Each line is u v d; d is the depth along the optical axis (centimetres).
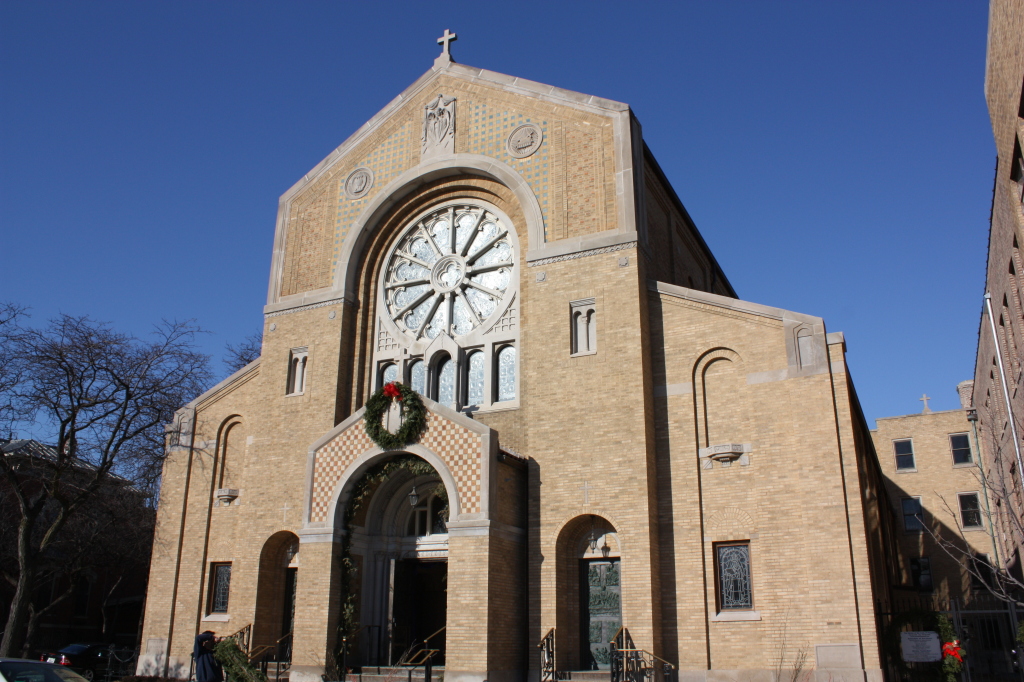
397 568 2330
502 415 2397
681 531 2119
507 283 2558
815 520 1992
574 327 2348
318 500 2242
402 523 2388
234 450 2736
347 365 2634
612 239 2358
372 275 2761
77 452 2511
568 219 2450
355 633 2192
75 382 2459
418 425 2184
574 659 2119
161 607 2611
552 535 2164
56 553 3553
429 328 2631
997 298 2503
